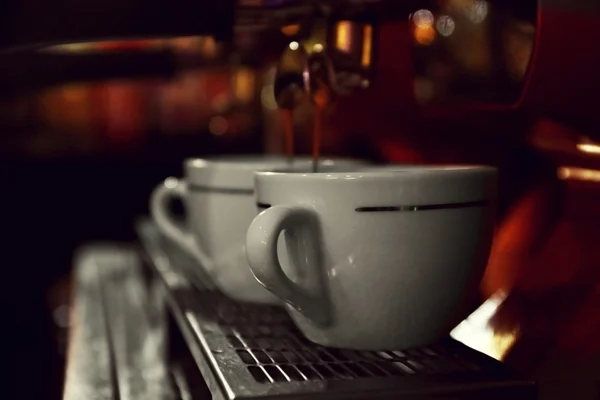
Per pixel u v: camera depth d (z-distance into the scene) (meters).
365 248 0.34
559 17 0.35
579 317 0.36
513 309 0.40
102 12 0.37
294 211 0.34
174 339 0.45
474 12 0.43
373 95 0.52
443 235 0.35
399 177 0.34
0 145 1.13
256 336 0.38
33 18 0.38
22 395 1.00
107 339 0.50
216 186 0.45
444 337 0.37
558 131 0.38
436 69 0.48
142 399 0.41
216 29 0.37
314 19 0.40
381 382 0.32
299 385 0.31
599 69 0.35
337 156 0.66
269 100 0.76
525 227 0.42
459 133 0.46
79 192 1.16
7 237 1.15
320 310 0.35
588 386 0.35
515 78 0.39
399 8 0.39
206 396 0.36
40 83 0.56
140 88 1.11
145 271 0.65
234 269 0.44
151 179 1.16
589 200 0.38
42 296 1.15
